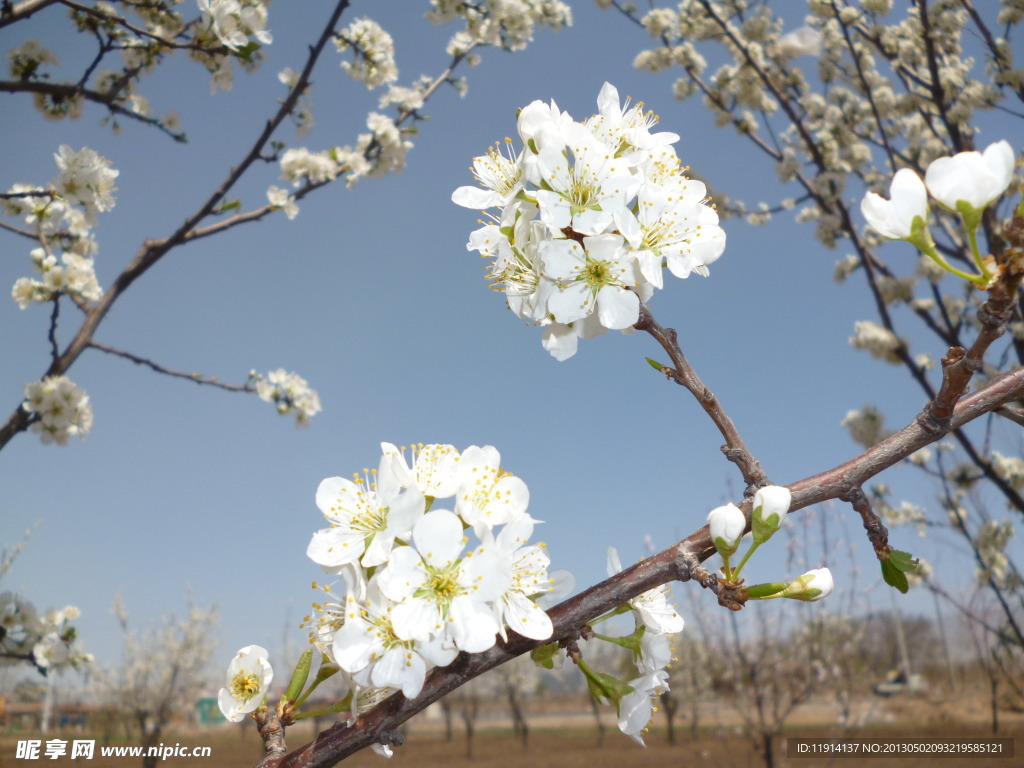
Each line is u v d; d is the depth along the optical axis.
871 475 1.22
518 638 1.20
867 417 6.69
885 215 1.08
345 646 1.16
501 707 36.75
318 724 15.16
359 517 1.28
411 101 6.41
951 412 1.18
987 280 1.03
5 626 4.29
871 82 7.05
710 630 10.75
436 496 1.26
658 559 1.21
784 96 6.70
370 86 5.96
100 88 4.25
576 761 18.91
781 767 9.89
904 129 7.10
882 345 5.80
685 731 23.97
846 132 7.02
